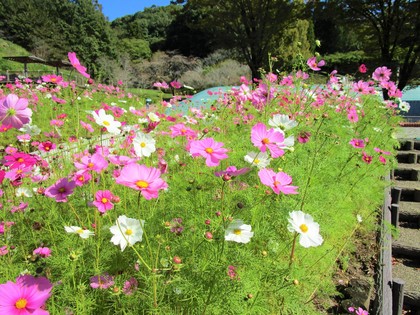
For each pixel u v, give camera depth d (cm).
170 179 217
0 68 3058
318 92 392
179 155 260
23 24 4247
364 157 274
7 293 86
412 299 265
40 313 86
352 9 1448
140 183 114
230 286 139
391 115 480
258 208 185
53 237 177
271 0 1670
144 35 4566
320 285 196
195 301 145
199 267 145
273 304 160
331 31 3064
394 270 300
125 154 261
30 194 193
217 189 199
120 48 4003
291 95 358
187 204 184
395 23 1393
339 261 240
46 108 489
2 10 4275
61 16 4794
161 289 140
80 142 264
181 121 349
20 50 3972
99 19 4441
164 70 2948
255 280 147
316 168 232
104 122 174
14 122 131
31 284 89
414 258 318
